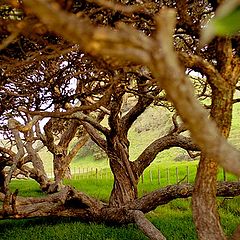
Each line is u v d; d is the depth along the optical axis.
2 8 3.00
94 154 62.19
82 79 6.82
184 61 3.73
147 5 3.62
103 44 0.79
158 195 10.35
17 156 10.83
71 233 10.95
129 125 12.51
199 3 5.16
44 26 1.96
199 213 4.17
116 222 11.41
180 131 12.19
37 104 7.44
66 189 11.39
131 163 12.48
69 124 19.44
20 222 12.71
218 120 4.12
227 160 0.92
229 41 4.26
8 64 4.04
